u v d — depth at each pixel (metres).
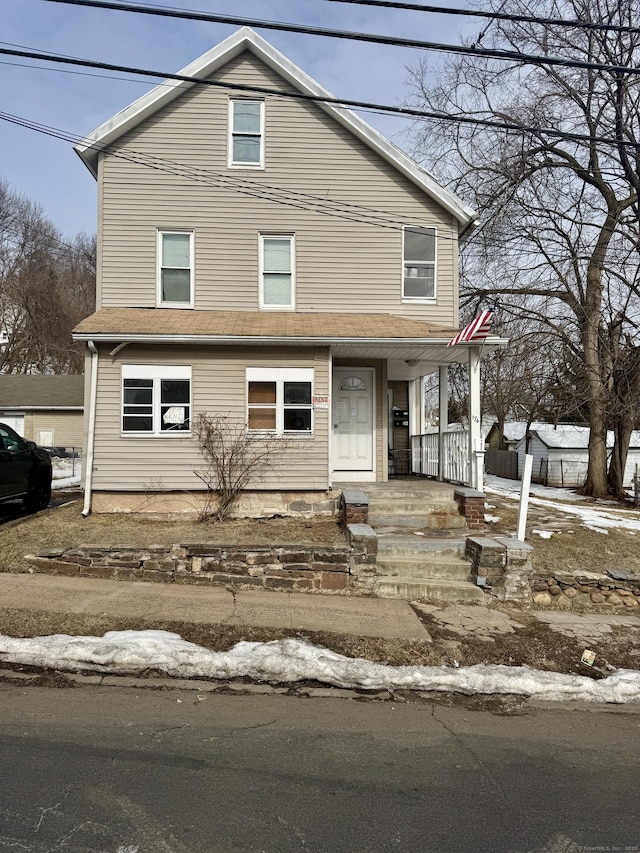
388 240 11.86
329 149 11.81
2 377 29.00
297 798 3.17
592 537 9.35
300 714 4.32
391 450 14.13
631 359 16.30
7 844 2.69
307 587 7.26
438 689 4.89
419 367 12.40
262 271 11.66
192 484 10.02
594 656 5.67
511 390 20.39
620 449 17.69
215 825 2.89
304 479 10.11
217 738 3.87
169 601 6.51
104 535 8.34
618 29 6.17
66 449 26.44
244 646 5.34
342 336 9.84
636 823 3.05
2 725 3.96
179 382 10.12
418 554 7.82
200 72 11.49
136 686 4.70
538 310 17.78
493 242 16.62
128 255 11.34
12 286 38.22
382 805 3.14
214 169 11.56
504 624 6.43
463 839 2.86
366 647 5.49
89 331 9.62
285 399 10.20
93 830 2.81
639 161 14.65
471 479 10.08
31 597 6.41
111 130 11.18
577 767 3.67
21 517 10.48
